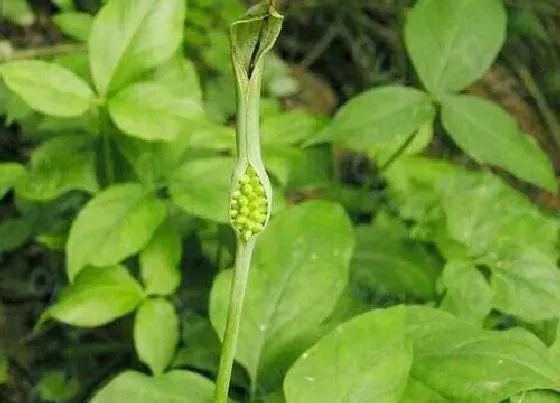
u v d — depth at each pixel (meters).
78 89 0.50
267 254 0.47
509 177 0.85
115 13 0.50
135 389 0.41
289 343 0.45
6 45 0.78
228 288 0.46
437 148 0.82
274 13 0.32
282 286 0.46
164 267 0.50
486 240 0.51
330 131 0.52
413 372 0.41
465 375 0.41
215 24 0.73
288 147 0.53
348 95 0.94
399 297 0.54
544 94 0.99
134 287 0.50
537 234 0.53
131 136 0.52
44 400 0.61
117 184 0.51
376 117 0.52
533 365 0.41
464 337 0.42
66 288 0.50
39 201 0.60
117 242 0.48
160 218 0.49
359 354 0.41
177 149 0.52
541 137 0.94
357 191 0.62
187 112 0.50
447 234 0.54
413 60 0.53
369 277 0.53
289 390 0.40
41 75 0.49
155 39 0.51
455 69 0.53
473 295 0.48
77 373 0.62
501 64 0.98
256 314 0.46
